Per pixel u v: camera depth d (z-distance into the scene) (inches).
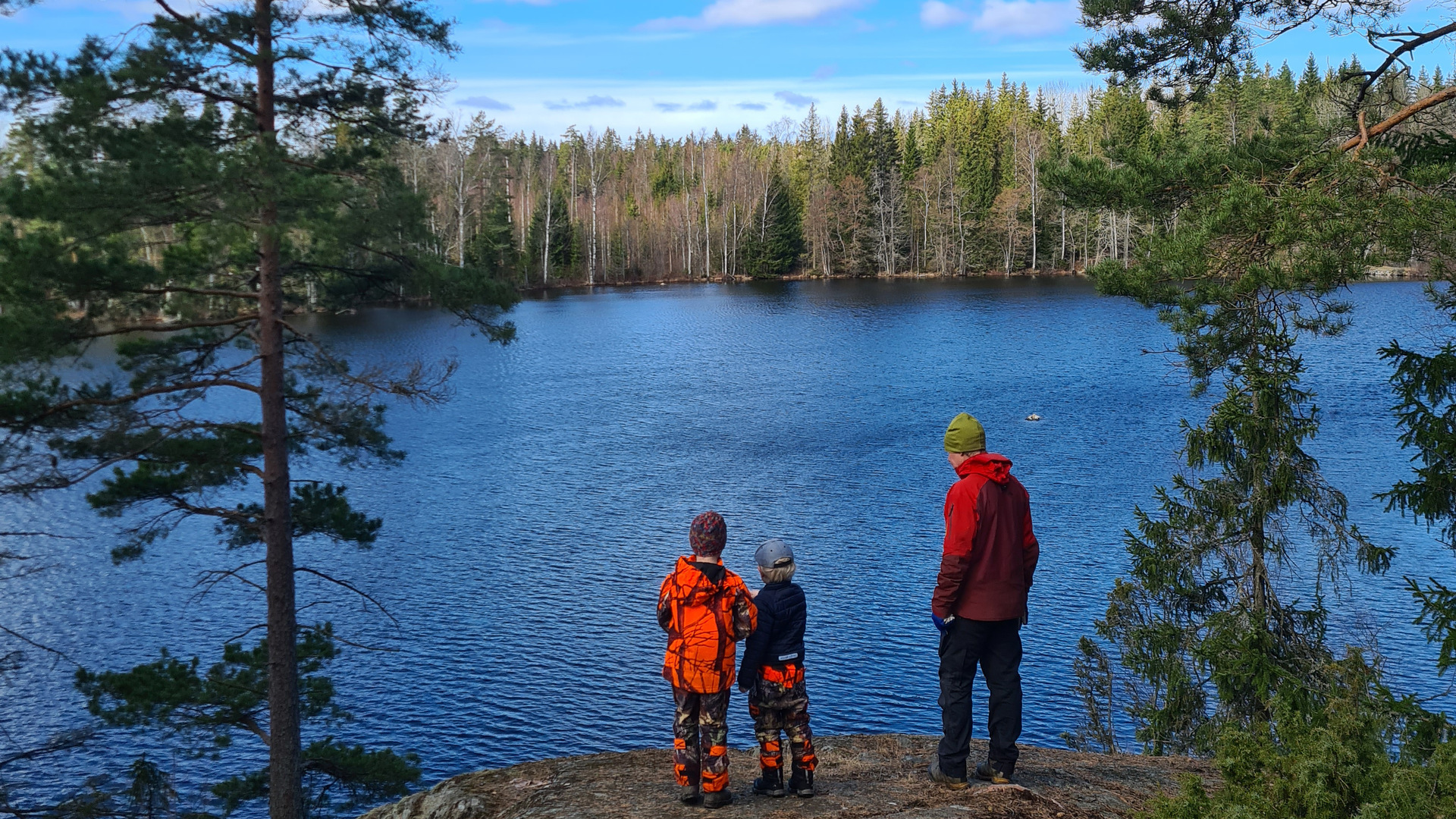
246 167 394.6
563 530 1162.6
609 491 1325.0
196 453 463.5
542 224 4790.8
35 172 402.9
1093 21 463.2
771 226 5142.7
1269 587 486.3
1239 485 485.1
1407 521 1052.5
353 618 919.7
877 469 1402.6
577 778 236.1
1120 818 203.0
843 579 979.3
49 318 403.5
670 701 765.3
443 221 3686.0
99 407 444.1
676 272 5216.5
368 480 1406.3
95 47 404.5
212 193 398.0
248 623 914.7
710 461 1478.8
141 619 919.7
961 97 6186.0
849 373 2272.4
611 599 956.0
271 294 451.2
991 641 212.2
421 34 454.6
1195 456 479.2
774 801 210.5
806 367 2378.2
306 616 924.6
